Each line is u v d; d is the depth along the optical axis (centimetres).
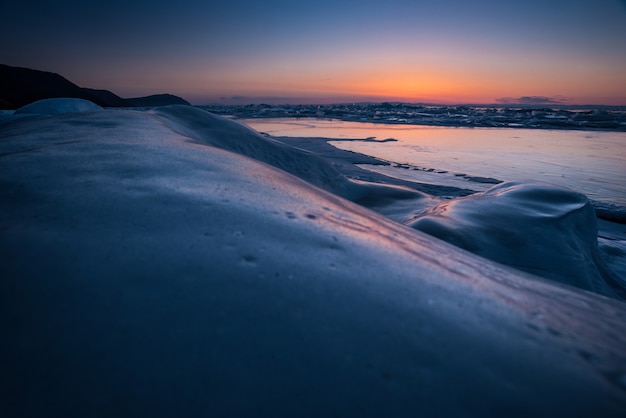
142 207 95
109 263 69
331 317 63
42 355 49
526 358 62
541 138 1411
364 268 83
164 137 213
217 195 113
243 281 69
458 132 1659
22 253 68
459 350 60
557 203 288
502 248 235
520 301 88
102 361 49
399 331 62
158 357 50
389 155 935
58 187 104
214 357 51
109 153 150
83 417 42
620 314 106
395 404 48
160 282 65
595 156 943
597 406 53
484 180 653
